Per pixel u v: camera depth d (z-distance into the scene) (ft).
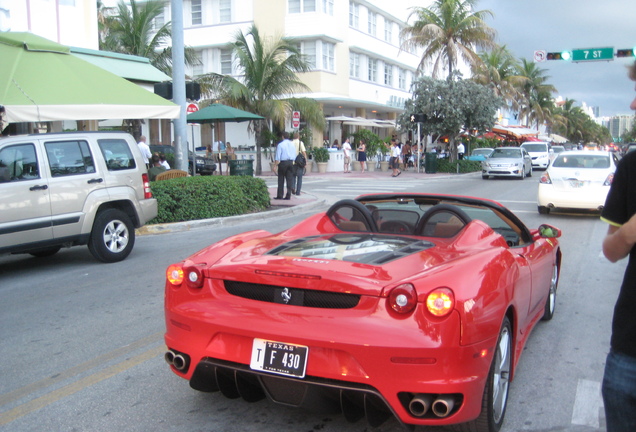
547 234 16.12
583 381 14.23
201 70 121.08
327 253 12.16
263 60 92.89
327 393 10.01
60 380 14.47
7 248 24.68
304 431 11.66
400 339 9.42
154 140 111.55
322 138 114.93
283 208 48.14
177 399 13.26
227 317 10.71
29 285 24.59
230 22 115.14
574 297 22.13
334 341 9.68
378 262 11.35
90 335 17.90
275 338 10.18
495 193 64.59
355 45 119.85
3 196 24.49
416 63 156.46
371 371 9.52
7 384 14.29
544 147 122.31
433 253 11.94
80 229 27.17
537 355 15.99
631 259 6.95
